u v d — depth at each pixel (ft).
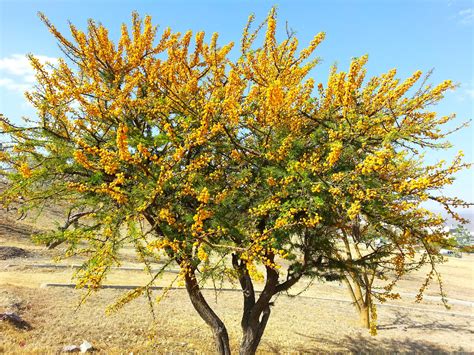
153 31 19.30
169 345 30.37
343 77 15.75
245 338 24.02
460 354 36.50
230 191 17.74
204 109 15.75
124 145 13.69
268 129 18.08
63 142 16.80
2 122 16.44
